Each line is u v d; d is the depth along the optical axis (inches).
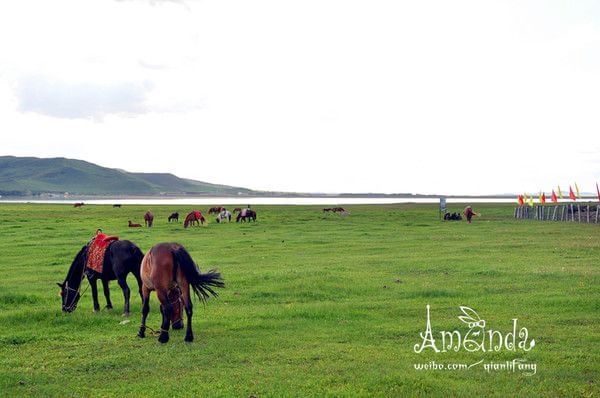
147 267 437.4
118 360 380.2
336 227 1716.3
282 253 1030.4
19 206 4798.2
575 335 427.5
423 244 1151.0
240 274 759.7
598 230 1504.7
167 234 1471.5
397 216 2488.9
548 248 1039.6
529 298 569.6
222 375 349.7
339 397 308.7
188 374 354.0
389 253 1005.8
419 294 605.9
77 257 542.3
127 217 2500.0
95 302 554.6
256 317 510.0
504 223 1872.5
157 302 587.2
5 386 333.7
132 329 475.8
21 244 1220.5
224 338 435.2
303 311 521.0
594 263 829.2
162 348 409.4
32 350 411.5
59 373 358.0
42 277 781.3
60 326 486.9
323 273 738.2
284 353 392.8
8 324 496.4
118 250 522.9
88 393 322.3
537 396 305.7
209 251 1068.5
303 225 1834.4
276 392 318.0
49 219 2251.5
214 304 581.0
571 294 588.1
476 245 1111.0
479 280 689.0
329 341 425.1
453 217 2135.8
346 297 605.0
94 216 2588.6
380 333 445.4
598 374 342.0
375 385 325.4
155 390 325.1
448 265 816.9
